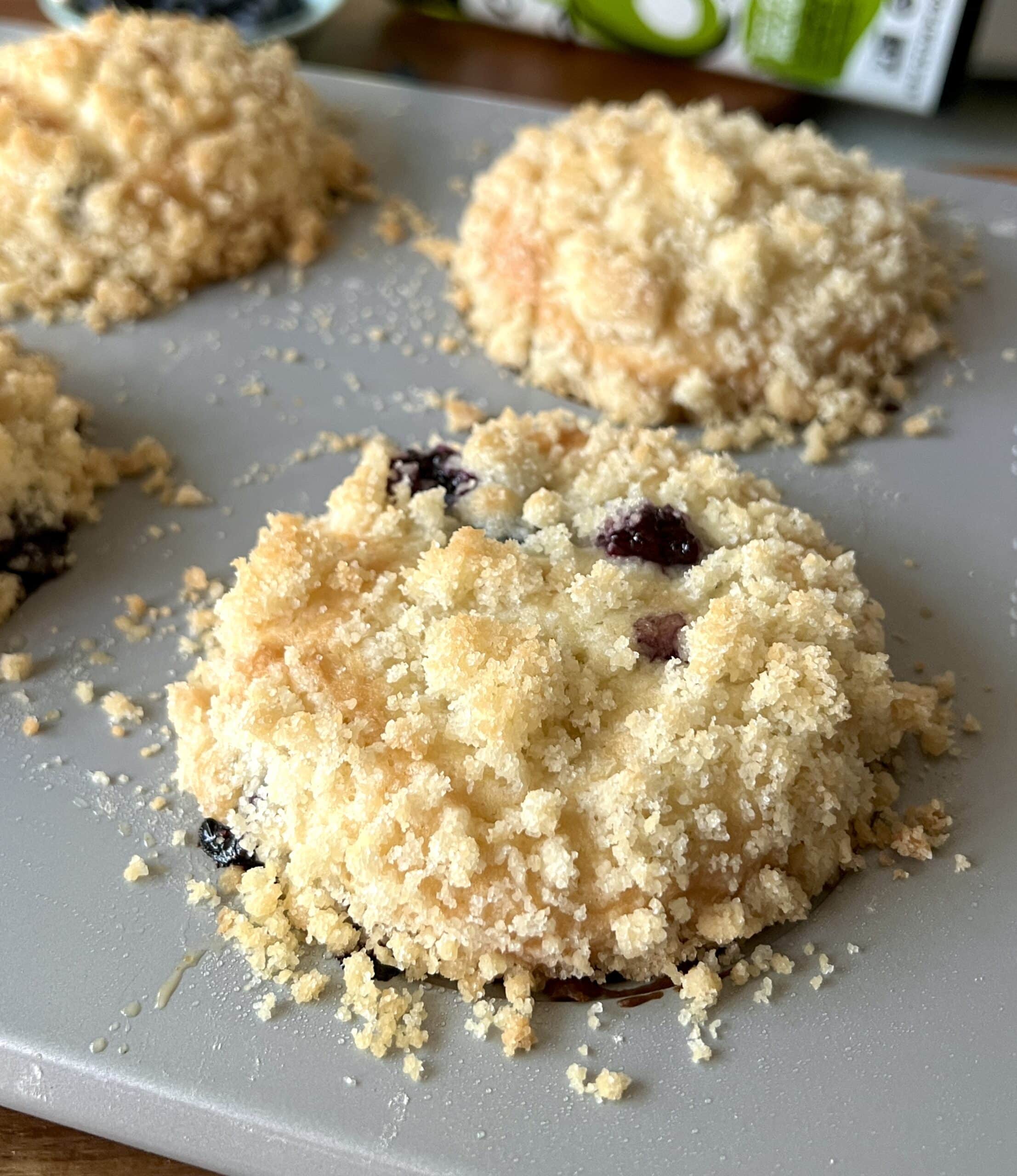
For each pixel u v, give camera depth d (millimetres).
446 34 245
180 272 174
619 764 111
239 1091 103
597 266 154
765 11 221
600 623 121
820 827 116
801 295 156
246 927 113
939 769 126
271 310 175
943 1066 106
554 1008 109
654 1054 106
